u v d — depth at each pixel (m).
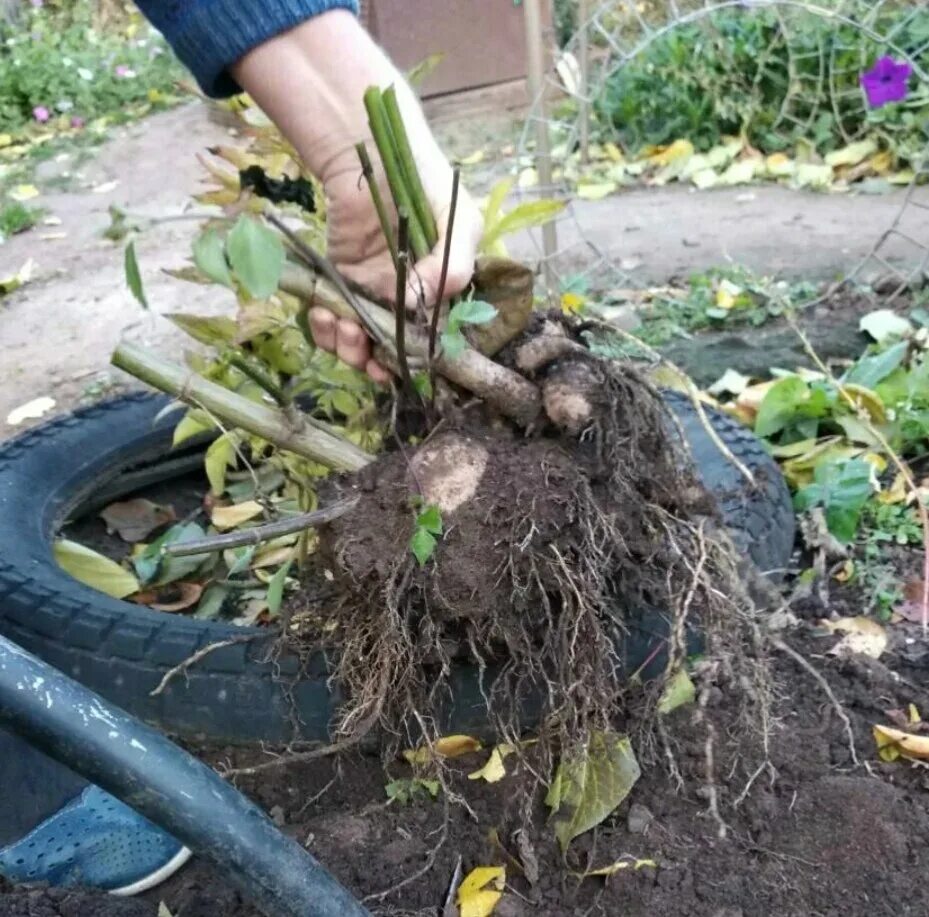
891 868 1.13
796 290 2.72
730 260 2.88
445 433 1.19
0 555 1.66
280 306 1.44
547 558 1.12
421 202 1.13
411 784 1.28
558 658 1.15
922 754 1.26
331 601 1.21
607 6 2.80
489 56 4.71
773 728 1.30
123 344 1.19
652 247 3.21
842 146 3.84
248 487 2.12
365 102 1.07
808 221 3.30
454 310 1.09
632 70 4.18
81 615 1.49
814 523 1.69
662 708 1.23
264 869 0.82
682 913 1.11
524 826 1.17
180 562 1.84
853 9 3.71
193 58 1.17
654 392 1.23
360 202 1.16
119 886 1.22
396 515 1.14
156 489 2.24
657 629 1.31
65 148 5.14
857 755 1.29
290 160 1.41
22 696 0.77
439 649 1.14
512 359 1.20
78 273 3.51
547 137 2.43
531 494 1.13
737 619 1.22
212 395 1.19
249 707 1.35
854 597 1.60
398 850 1.21
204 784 0.82
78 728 0.78
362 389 1.42
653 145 4.14
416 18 4.58
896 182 3.54
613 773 1.20
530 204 1.31
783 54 3.90
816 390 1.93
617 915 1.12
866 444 1.90
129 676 1.41
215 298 3.15
